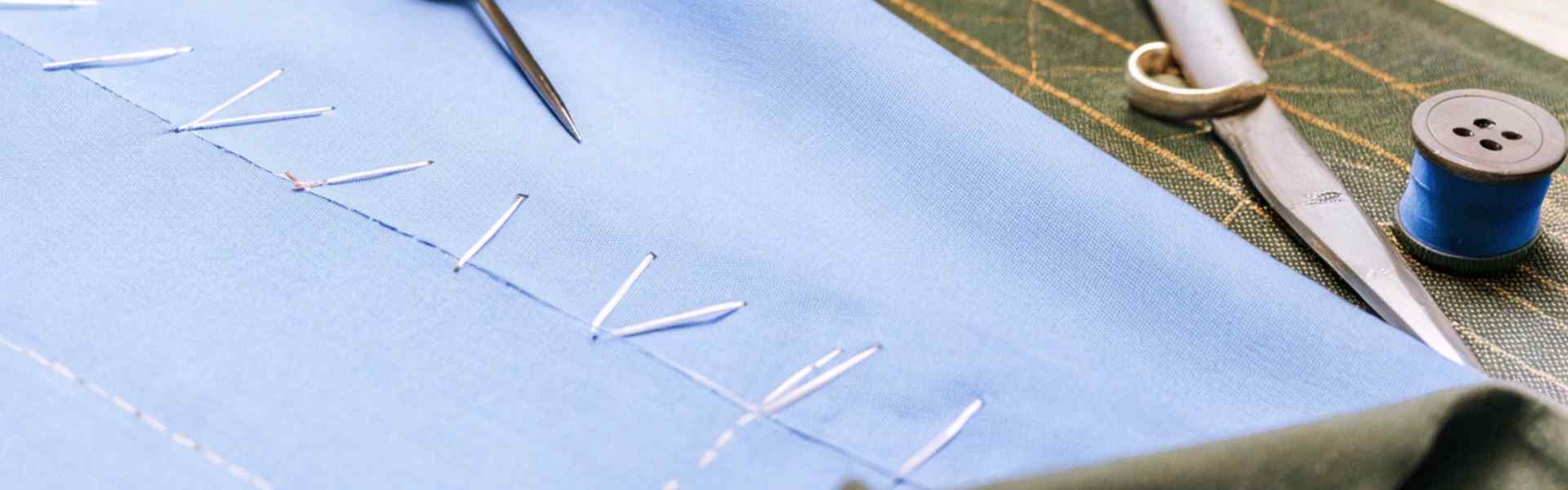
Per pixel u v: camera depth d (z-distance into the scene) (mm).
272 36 698
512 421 519
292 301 559
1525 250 701
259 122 646
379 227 595
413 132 647
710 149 656
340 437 508
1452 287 704
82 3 706
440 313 560
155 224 592
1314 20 899
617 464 506
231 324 547
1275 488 453
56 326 543
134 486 491
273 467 498
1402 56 867
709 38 708
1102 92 852
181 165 620
